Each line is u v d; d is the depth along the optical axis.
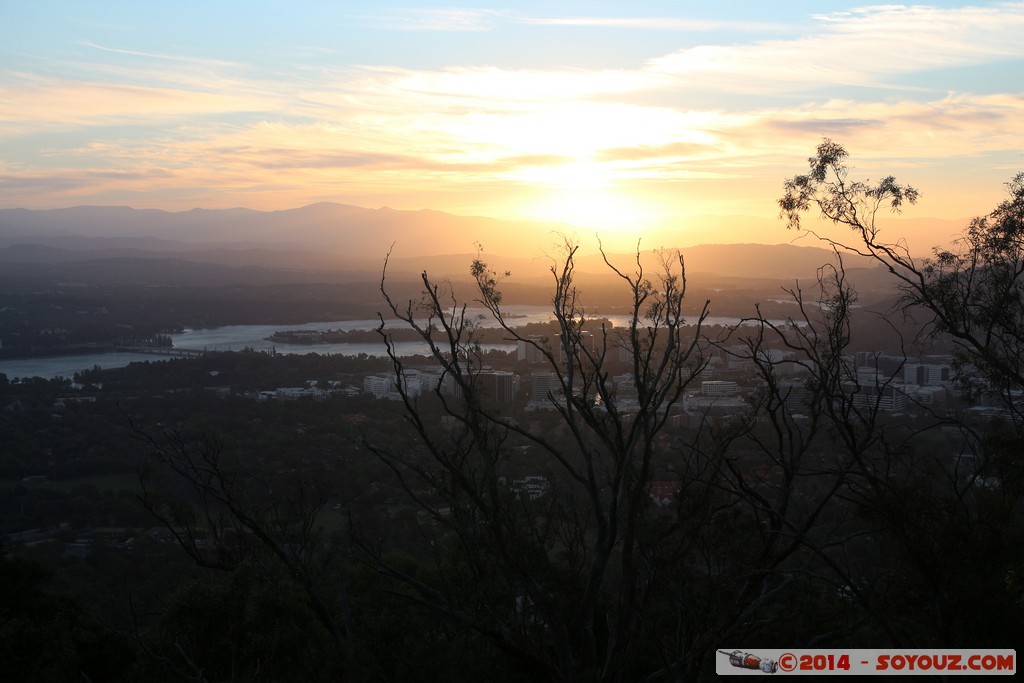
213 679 8.78
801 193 10.46
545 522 9.81
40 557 18.94
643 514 9.42
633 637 8.61
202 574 16.17
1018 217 9.70
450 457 9.02
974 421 11.64
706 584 9.70
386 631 8.01
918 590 9.39
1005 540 9.12
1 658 10.78
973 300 9.94
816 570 10.74
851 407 10.03
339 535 12.26
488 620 8.43
